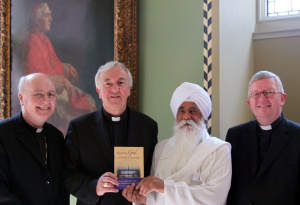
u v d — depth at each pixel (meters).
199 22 3.71
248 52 4.44
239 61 4.14
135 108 3.91
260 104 2.67
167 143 2.92
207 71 3.60
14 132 2.76
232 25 3.97
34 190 2.71
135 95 3.91
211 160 2.64
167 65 3.85
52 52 4.41
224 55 3.73
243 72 4.26
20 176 2.68
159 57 3.89
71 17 4.32
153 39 3.93
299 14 4.52
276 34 4.49
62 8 4.37
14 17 4.60
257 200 2.59
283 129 2.69
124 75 2.96
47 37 4.44
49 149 2.90
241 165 2.77
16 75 4.58
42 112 2.81
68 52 4.33
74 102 4.30
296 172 2.54
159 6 3.91
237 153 2.83
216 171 2.59
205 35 3.63
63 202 3.02
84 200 2.71
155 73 3.91
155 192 2.73
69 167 2.88
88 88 4.22
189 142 2.76
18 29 4.58
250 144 2.79
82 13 4.25
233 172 2.80
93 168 2.87
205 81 3.61
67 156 2.92
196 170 2.65
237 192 2.73
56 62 4.39
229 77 3.85
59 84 4.38
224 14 3.77
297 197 2.53
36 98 2.78
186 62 3.76
